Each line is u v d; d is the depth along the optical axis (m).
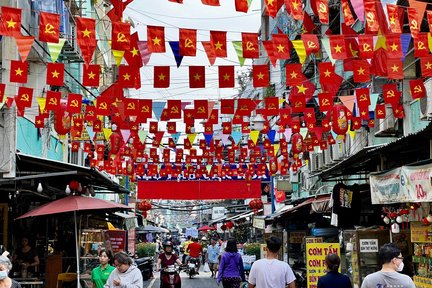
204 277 30.72
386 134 16.78
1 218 15.12
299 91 13.84
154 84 10.56
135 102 13.23
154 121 17.69
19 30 8.31
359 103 13.34
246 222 41.69
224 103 14.09
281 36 9.44
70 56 20.55
